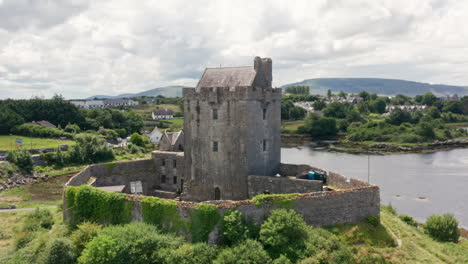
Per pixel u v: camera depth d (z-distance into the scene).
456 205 68.00
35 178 78.88
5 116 126.19
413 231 45.06
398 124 186.50
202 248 32.94
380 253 35.28
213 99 47.53
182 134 66.75
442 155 128.50
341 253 33.12
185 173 51.97
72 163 92.94
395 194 75.44
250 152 46.81
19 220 47.34
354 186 41.97
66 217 41.66
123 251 32.03
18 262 34.38
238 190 47.25
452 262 36.62
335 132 183.38
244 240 33.69
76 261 34.59
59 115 152.12
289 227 33.81
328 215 37.47
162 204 36.34
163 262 32.00
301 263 31.50
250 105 46.12
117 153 109.50
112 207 38.75
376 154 132.12
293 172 51.25
